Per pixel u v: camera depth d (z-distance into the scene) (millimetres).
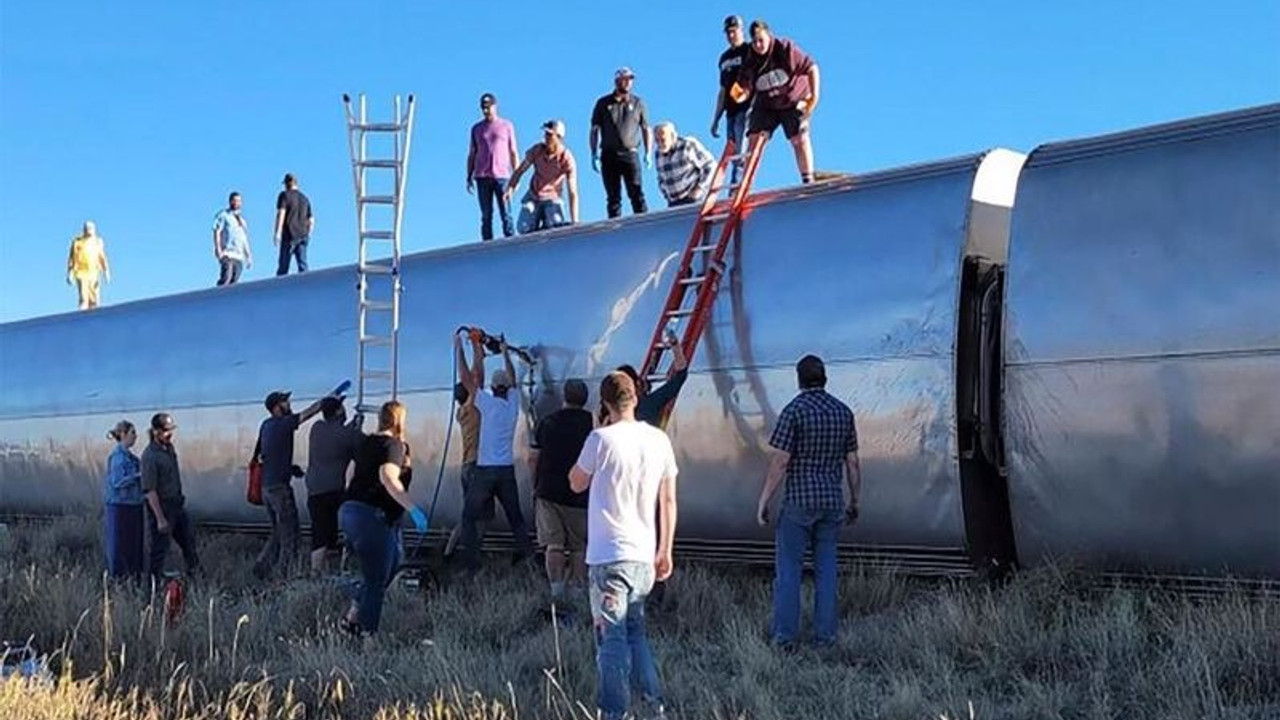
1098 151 9531
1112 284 9109
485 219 16469
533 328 12695
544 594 10672
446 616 10195
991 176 10242
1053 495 9328
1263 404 8406
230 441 15930
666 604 10125
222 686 8016
